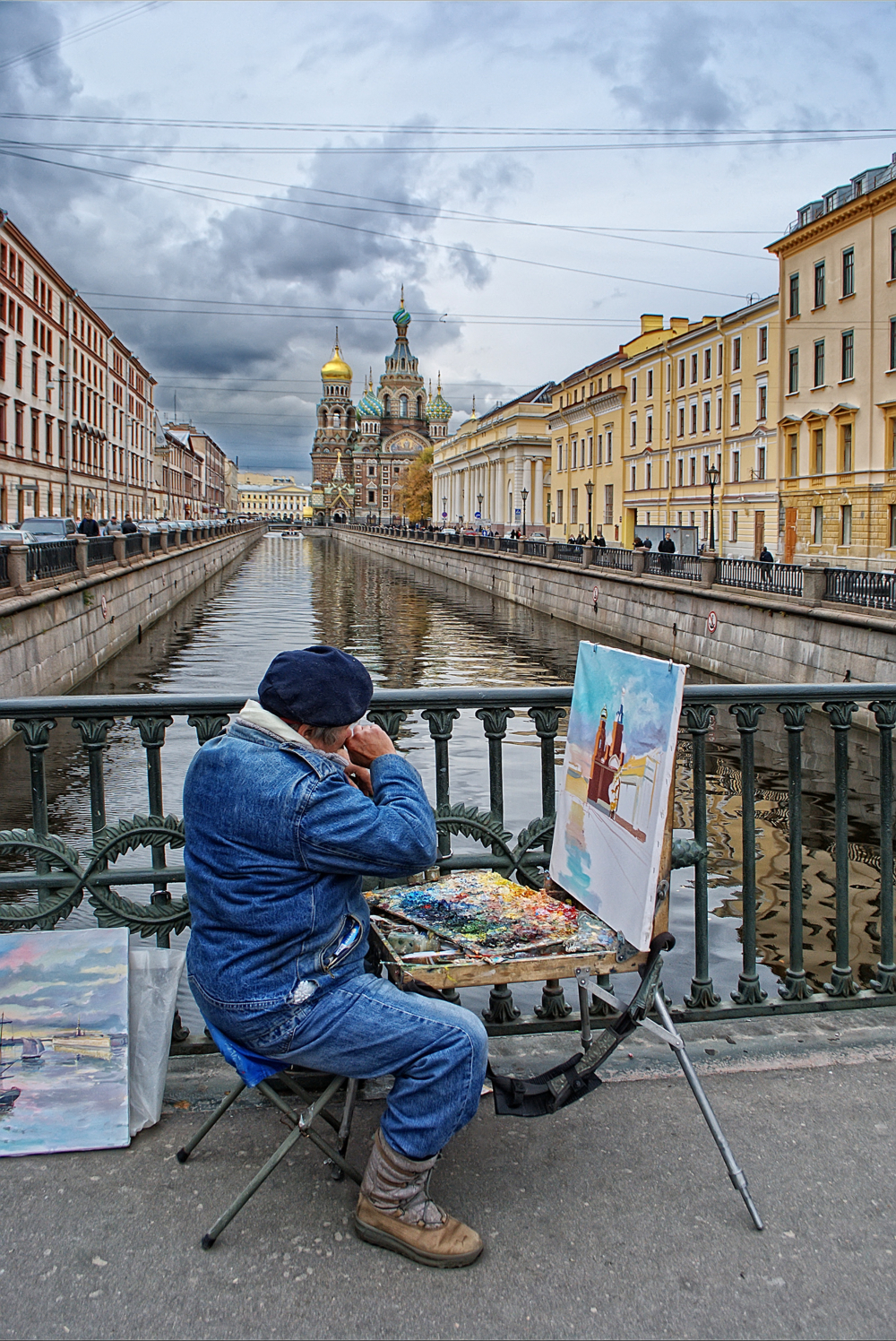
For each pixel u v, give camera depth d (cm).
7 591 1922
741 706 375
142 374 8462
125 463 7500
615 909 300
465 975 280
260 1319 232
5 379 4200
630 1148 296
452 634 3866
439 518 12244
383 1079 327
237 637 3691
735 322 4409
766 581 2455
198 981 262
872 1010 384
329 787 256
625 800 298
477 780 1612
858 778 1686
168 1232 261
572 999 413
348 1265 250
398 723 359
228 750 261
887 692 386
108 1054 305
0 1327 229
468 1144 300
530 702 366
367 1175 256
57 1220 265
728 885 1163
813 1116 311
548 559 4650
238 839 256
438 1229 251
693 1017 374
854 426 3434
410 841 259
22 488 4334
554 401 7450
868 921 1048
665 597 3122
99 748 343
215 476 18275
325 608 4950
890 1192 276
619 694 308
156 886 348
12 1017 305
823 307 3641
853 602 2034
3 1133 294
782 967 930
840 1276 246
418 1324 231
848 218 3438
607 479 6206
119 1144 295
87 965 315
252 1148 296
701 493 4841
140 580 3694
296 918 255
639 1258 252
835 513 3572
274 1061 262
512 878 372
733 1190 278
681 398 5059
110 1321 231
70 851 343
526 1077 334
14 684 1892
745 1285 243
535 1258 252
